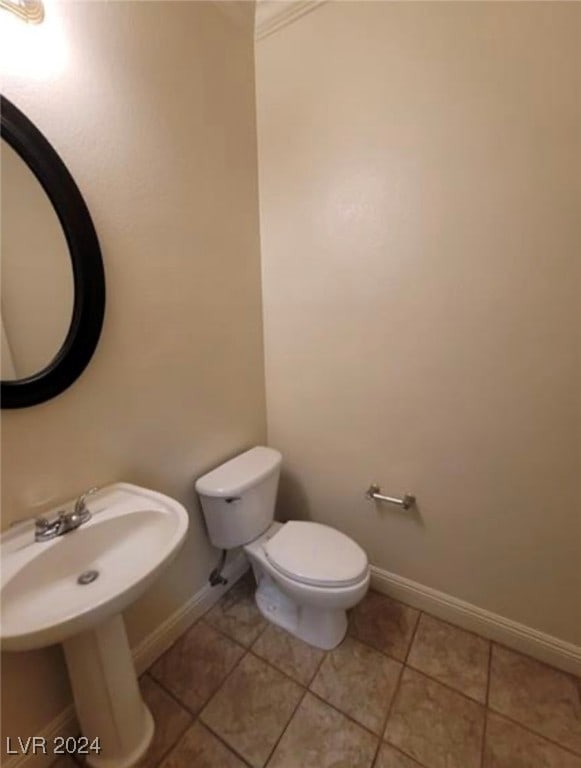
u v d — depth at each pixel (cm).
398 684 133
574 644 134
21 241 95
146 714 120
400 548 166
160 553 92
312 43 143
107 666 104
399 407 153
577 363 117
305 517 193
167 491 143
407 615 163
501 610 146
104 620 81
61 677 113
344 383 164
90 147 106
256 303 177
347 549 143
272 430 194
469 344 133
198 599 162
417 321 142
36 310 99
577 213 110
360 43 134
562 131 108
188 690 132
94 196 109
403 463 156
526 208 116
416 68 125
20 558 90
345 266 153
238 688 132
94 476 117
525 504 134
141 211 123
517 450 132
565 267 114
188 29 132
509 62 111
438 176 128
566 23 103
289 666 140
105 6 107
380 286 147
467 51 116
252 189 166
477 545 147
